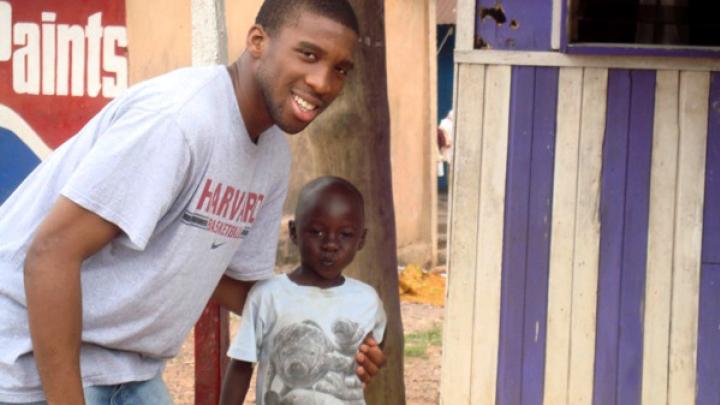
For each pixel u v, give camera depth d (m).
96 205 2.42
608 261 4.22
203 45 4.68
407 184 11.21
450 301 4.31
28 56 8.83
